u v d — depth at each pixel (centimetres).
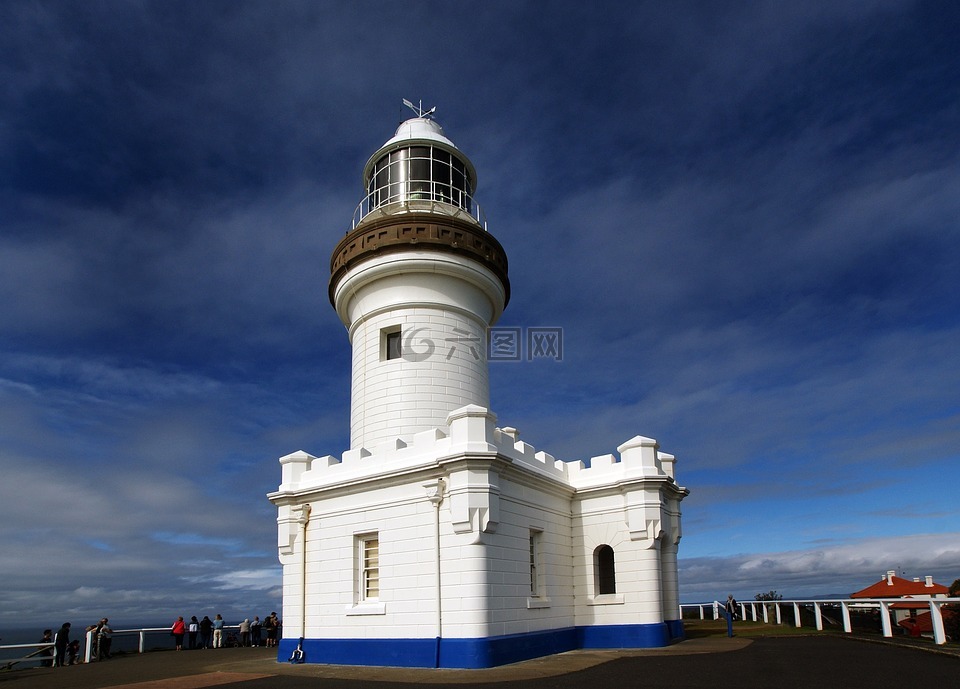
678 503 2488
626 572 2208
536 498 2097
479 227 2470
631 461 2273
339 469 2102
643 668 1584
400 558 1873
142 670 2016
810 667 1520
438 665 1714
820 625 2731
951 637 2473
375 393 2344
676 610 2389
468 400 2367
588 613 2227
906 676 1348
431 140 2656
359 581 1973
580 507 2333
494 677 1498
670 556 2398
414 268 2352
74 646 2645
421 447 1927
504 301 2653
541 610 2002
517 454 2036
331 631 1978
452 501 1775
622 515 2244
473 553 1741
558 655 1947
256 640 3400
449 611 1747
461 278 2409
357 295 2470
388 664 1812
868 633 2466
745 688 1239
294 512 2136
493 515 1773
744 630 2828
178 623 3111
